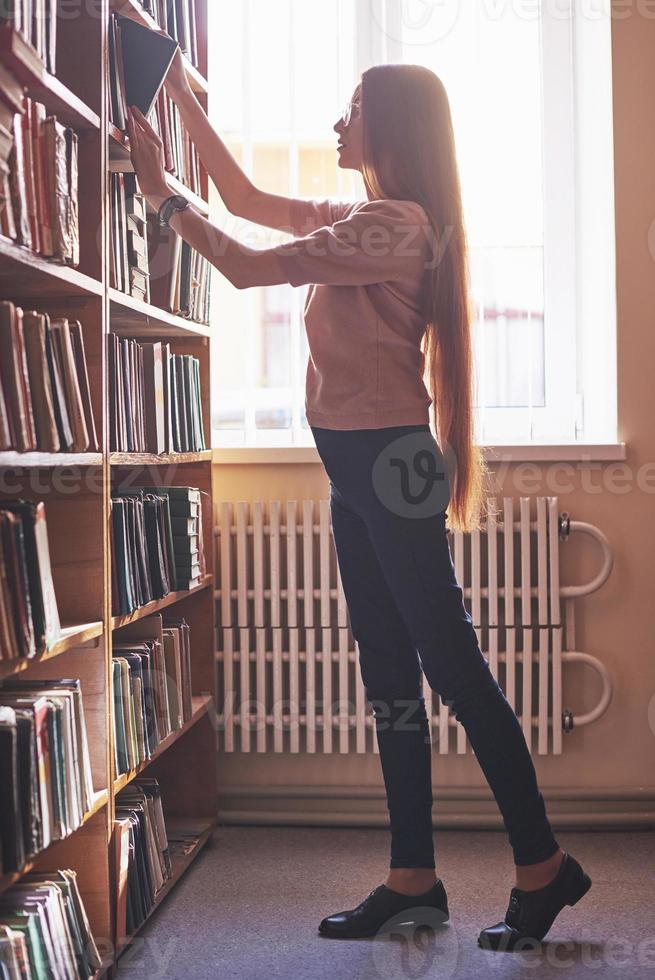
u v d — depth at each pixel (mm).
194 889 2084
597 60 2607
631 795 2521
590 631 2561
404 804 1889
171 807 2469
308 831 2482
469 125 2668
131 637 2023
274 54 2691
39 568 1309
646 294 2525
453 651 1778
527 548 2484
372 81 1801
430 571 1784
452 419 1846
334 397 1791
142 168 1748
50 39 1436
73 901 1507
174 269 2066
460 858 2273
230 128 2711
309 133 2684
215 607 2566
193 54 2275
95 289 1570
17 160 1272
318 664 2609
